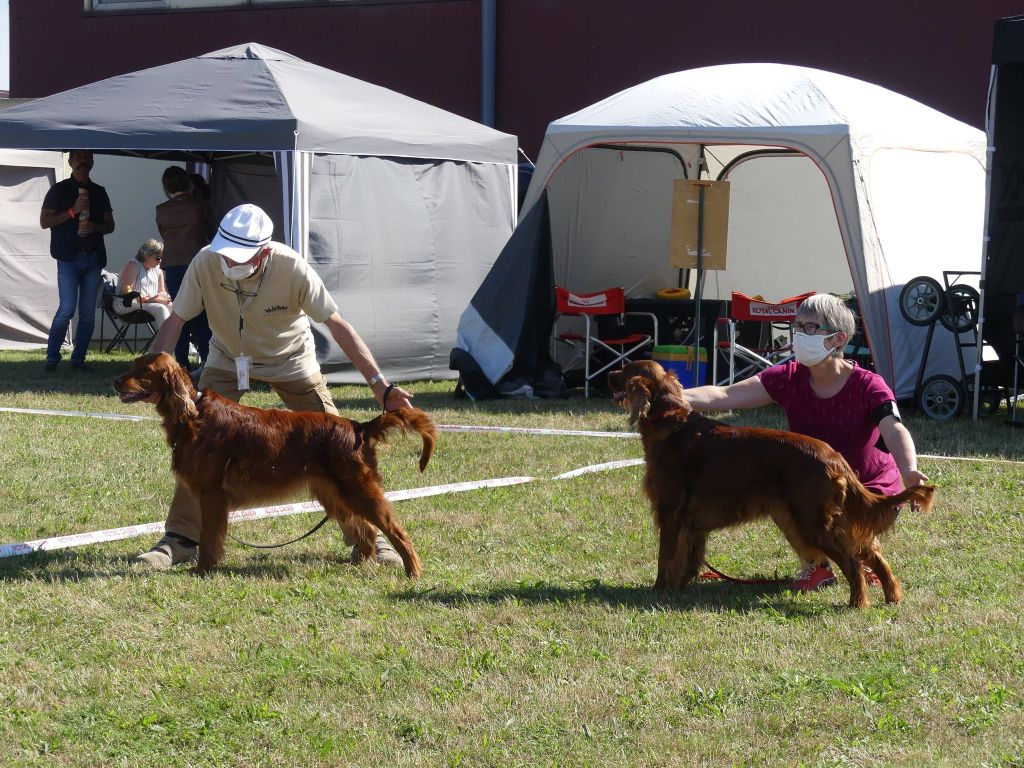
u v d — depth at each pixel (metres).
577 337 11.77
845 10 15.11
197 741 3.50
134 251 15.68
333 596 4.89
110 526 6.13
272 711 3.67
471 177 12.47
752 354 11.19
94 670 4.02
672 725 3.59
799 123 10.32
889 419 5.01
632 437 8.86
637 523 6.24
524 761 3.35
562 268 12.77
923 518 6.31
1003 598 4.89
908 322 10.26
